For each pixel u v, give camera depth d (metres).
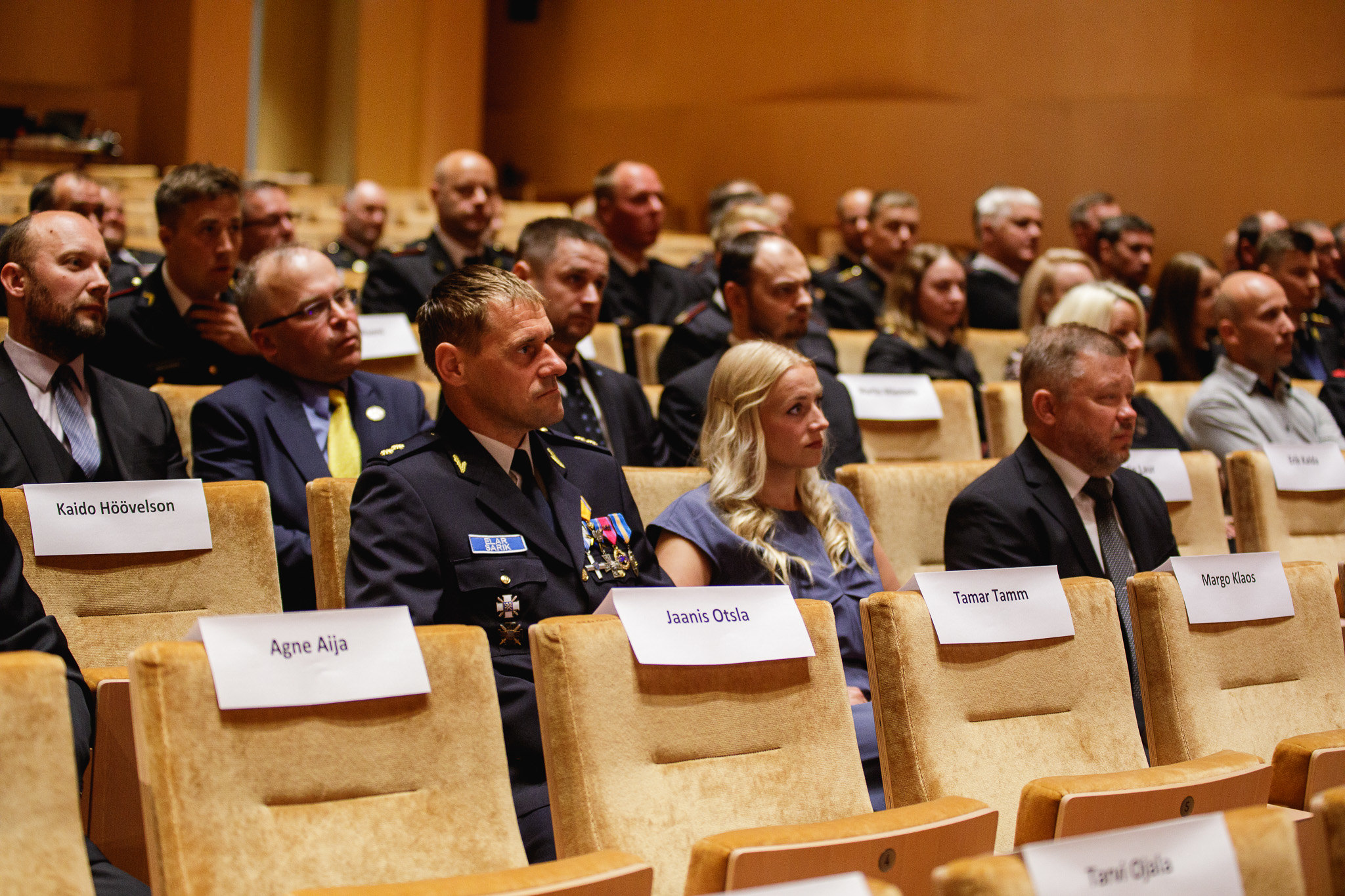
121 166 11.77
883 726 1.97
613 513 2.50
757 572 2.69
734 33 13.15
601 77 14.16
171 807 1.43
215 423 3.02
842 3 12.38
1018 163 11.17
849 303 6.76
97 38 12.57
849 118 12.21
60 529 2.21
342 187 11.49
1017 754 2.04
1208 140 10.26
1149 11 10.53
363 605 2.16
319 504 2.42
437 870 1.58
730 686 1.80
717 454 2.78
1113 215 7.44
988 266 6.57
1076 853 1.23
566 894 1.32
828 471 3.81
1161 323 5.37
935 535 3.33
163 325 3.75
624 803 1.67
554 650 1.68
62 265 2.72
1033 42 11.14
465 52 13.20
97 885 1.72
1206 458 3.84
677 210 13.46
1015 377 4.88
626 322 5.45
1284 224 6.70
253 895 1.45
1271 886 1.34
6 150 11.48
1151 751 2.28
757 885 1.40
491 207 5.41
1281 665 2.42
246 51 12.09
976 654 2.06
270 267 3.11
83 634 2.20
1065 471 2.99
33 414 2.67
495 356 2.29
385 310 5.18
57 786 1.40
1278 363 4.44
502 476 2.33
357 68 13.68
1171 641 2.28
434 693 1.65
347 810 1.55
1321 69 9.86
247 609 2.35
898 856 1.51
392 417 3.21
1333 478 3.70
